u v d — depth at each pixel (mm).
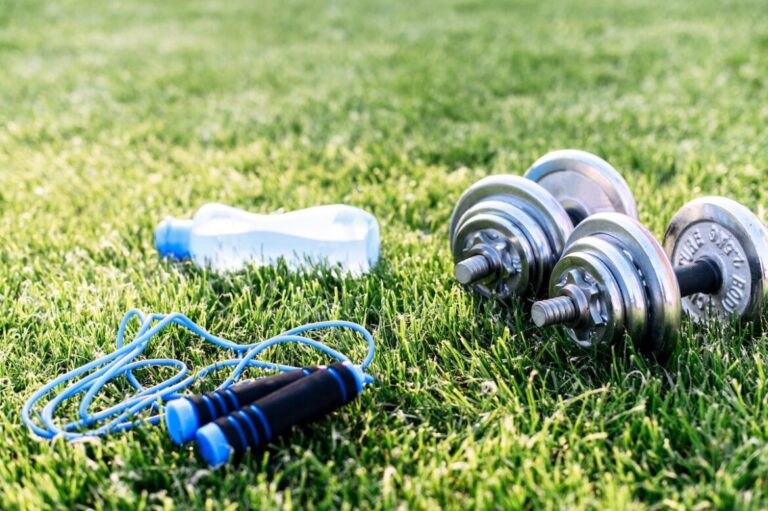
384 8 4742
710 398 1034
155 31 4047
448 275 1338
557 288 1109
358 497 932
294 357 1174
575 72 2785
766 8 3959
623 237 1073
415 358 1148
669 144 1975
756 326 1166
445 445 990
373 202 1681
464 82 2725
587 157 1245
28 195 1771
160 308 1261
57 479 949
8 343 1208
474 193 1251
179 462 984
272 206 1671
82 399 1080
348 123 2260
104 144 2156
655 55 3010
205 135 2203
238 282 1341
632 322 1055
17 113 2461
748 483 934
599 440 988
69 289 1338
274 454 998
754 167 1762
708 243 1159
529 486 928
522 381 1100
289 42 3686
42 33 3926
